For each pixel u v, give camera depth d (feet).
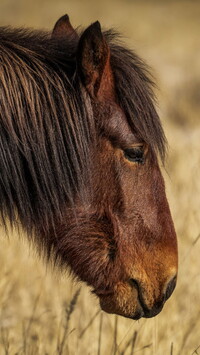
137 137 28.37
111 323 42.24
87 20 185.88
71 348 38.78
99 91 28.09
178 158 64.90
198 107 100.94
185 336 38.37
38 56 28.60
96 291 29.96
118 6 216.74
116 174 28.63
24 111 27.63
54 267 30.45
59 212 28.58
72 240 29.30
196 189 55.16
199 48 153.28
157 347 37.52
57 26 32.04
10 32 29.68
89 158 28.25
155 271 29.40
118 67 28.58
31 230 29.35
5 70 27.66
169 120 89.81
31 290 47.88
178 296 45.57
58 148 27.91
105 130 28.30
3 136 27.58
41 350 38.27
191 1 235.81
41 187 28.09
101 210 28.96
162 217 29.37
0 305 43.39
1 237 50.11
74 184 28.25
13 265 48.21
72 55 28.94
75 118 27.91
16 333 42.14
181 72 125.39
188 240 49.19
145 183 28.99
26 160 27.91
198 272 46.57
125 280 29.43
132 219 29.04
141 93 28.63
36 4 200.03
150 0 235.81
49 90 27.86
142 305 29.63
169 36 165.78
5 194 28.53
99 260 29.35
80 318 42.68
